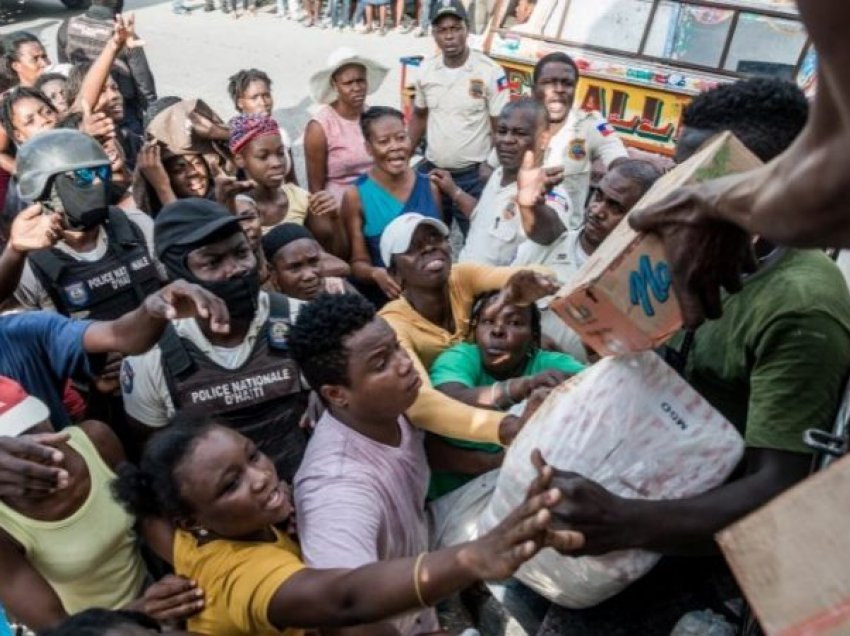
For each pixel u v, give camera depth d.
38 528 2.11
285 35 12.12
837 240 0.79
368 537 1.88
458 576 1.43
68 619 1.60
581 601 1.85
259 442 2.52
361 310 1.99
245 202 3.38
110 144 4.02
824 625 0.81
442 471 2.41
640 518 1.54
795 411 1.55
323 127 4.79
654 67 6.10
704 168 1.39
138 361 2.47
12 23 12.71
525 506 1.38
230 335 2.49
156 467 1.82
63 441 2.03
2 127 4.64
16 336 2.44
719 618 1.81
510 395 2.35
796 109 1.67
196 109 4.04
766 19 5.82
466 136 5.46
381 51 11.35
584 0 6.39
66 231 3.03
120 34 4.61
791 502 0.92
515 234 3.77
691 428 1.62
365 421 2.04
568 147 4.70
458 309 2.79
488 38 6.75
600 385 1.67
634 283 1.44
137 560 2.34
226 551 1.80
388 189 4.04
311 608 1.62
